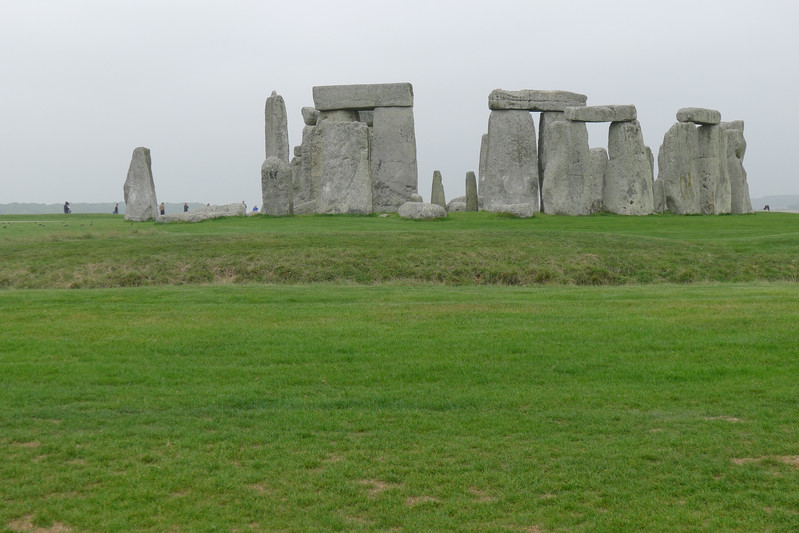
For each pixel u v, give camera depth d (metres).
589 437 10.02
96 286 24.08
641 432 10.15
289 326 15.93
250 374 12.71
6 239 30.55
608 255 26.38
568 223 35.56
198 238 28.75
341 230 31.23
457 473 9.09
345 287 22.16
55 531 7.90
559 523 7.99
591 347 13.94
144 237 29.94
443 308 17.94
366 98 43.09
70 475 9.00
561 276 24.80
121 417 10.88
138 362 13.40
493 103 44.06
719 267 25.70
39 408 11.16
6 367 13.02
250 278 24.77
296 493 8.65
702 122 43.72
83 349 14.16
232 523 8.05
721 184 44.94
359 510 8.32
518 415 10.84
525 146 44.22
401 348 14.05
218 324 16.20
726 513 8.10
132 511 8.25
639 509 8.21
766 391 11.48
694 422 10.41
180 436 10.19
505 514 8.19
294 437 10.15
